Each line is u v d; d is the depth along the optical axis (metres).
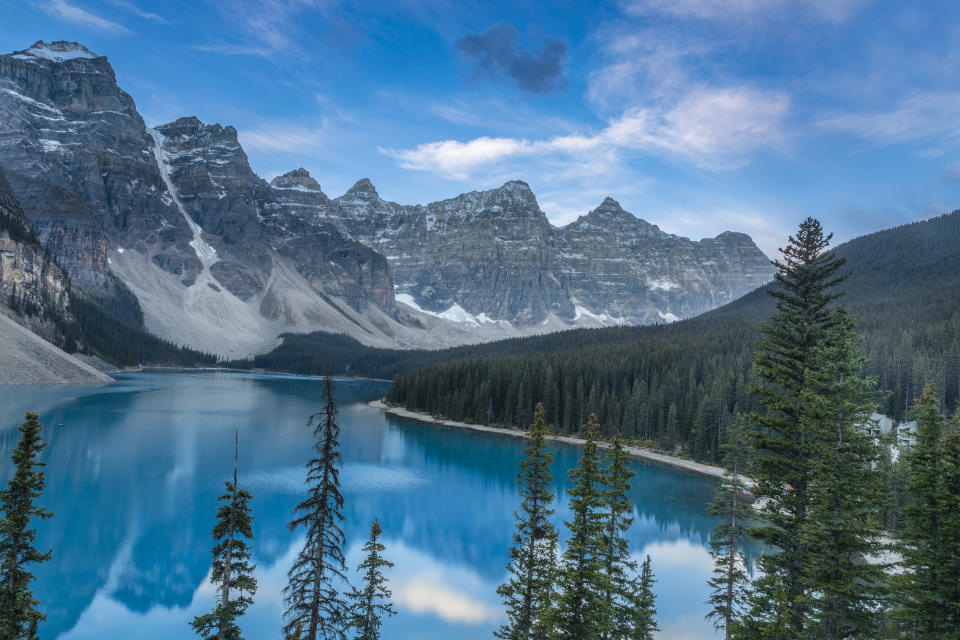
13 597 23.36
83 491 73.81
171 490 76.31
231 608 26.52
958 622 21.42
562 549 58.28
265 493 77.38
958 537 22.19
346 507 76.19
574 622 24.75
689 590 52.97
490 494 85.69
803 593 24.12
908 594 22.95
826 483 22.31
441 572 56.50
